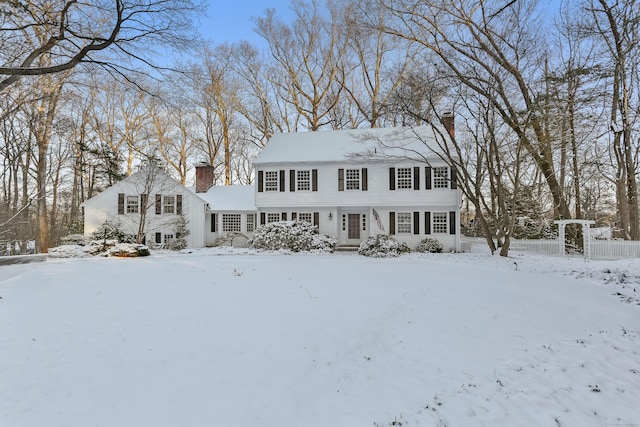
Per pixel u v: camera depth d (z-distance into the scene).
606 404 3.85
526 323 6.81
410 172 21.27
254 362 4.68
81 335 5.27
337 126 33.69
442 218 21.11
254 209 24.33
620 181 20.05
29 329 5.40
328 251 19.61
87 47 11.87
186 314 6.31
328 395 4.08
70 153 27.50
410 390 4.22
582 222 17.55
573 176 22.67
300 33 31.16
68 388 3.87
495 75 17.62
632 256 16.75
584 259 16.78
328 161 21.73
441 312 7.18
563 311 7.63
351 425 3.47
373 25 21.28
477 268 13.09
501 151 19.92
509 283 10.15
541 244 19.72
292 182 22.19
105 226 21.86
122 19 11.80
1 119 15.91
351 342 5.54
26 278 8.98
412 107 22.33
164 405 3.65
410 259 16.38
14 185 27.03
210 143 35.91
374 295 8.02
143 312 6.36
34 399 3.63
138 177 23.33
